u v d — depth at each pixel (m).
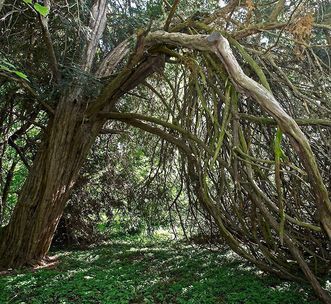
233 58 5.11
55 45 8.18
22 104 9.39
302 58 6.62
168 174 10.10
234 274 7.89
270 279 7.45
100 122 8.62
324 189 4.64
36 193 8.11
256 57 7.14
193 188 8.62
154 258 9.60
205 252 10.35
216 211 7.45
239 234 7.91
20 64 7.23
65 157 8.10
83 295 6.29
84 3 7.41
